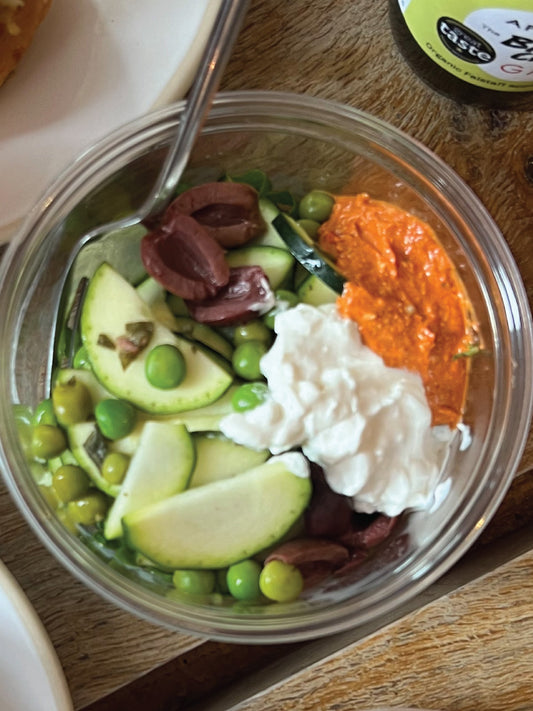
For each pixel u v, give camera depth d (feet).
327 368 0.70
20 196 0.73
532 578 0.78
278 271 0.74
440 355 0.75
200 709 0.80
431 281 0.78
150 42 0.74
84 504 0.70
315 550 0.70
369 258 0.77
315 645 0.81
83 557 0.69
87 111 0.74
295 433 0.69
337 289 0.72
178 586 0.71
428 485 0.72
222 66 0.64
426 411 0.71
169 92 0.74
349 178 0.79
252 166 0.78
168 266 0.71
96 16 0.74
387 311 0.72
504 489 0.73
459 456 0.76
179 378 0.70
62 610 0.76
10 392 0.73
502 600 0.77
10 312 0.73
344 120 0.74
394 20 0.77
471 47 0.68
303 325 0.70
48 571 0.76
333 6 0.79
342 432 0.69
